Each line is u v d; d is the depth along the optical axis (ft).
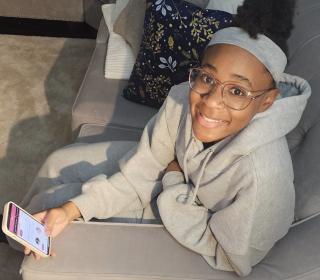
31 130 6.96
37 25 9.17
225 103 2.89
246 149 3.13
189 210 3.58
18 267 5.16
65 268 3.31
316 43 4.25
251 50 2.78
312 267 3.32
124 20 5.87
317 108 3.86
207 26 4.84
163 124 3.88
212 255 3.43
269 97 3.06
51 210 3.60
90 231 3.53
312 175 3.59
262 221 3.19
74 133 5.63
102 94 5.66
